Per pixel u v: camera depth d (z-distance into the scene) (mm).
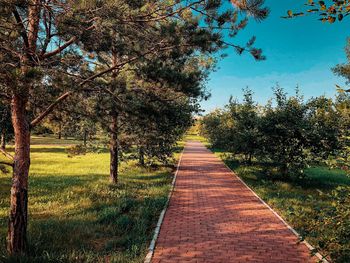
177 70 8664
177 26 6578
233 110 21250
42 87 5703
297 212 5453
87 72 7395
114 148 14320
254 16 5543
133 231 8125
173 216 9727
